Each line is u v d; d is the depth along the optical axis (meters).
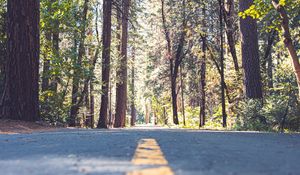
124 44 36.84
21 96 15.02
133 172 3.17
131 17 35.09
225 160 4.09
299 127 15.70
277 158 4.41
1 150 5.59
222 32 28.64
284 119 15.55
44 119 19.16
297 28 20.09
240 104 19.22
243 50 19.89
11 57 15.14
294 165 3.80
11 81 15.06
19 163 3.94
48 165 3.73
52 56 21.42
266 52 26.83
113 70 36.41
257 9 14.12
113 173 3.17
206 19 30.52
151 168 3.43
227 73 30.81
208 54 34.12
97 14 31.81
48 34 22.81
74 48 21.77
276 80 23.23
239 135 9.36
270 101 16.34
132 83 57.81
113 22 38.25
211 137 8.16
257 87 19.58
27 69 15.16
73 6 22.78
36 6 15.54
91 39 24.42
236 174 3.14
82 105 23.88
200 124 37.56
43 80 22.59
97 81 22.84
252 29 19.84
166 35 38.09
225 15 28.72
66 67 21.34
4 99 15.11
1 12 18.80
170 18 34.88
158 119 78.94
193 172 3.20
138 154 4.57
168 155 4.47
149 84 48.69
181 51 40.47
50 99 20.44
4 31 18.70
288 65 22.47
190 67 40.28
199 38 34.78
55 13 21.47
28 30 15.23
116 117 36.88
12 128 12.88
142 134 8.91
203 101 37.47
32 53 15.33
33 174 3.19
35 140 7.34
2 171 3.39
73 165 3.70
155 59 43.53
